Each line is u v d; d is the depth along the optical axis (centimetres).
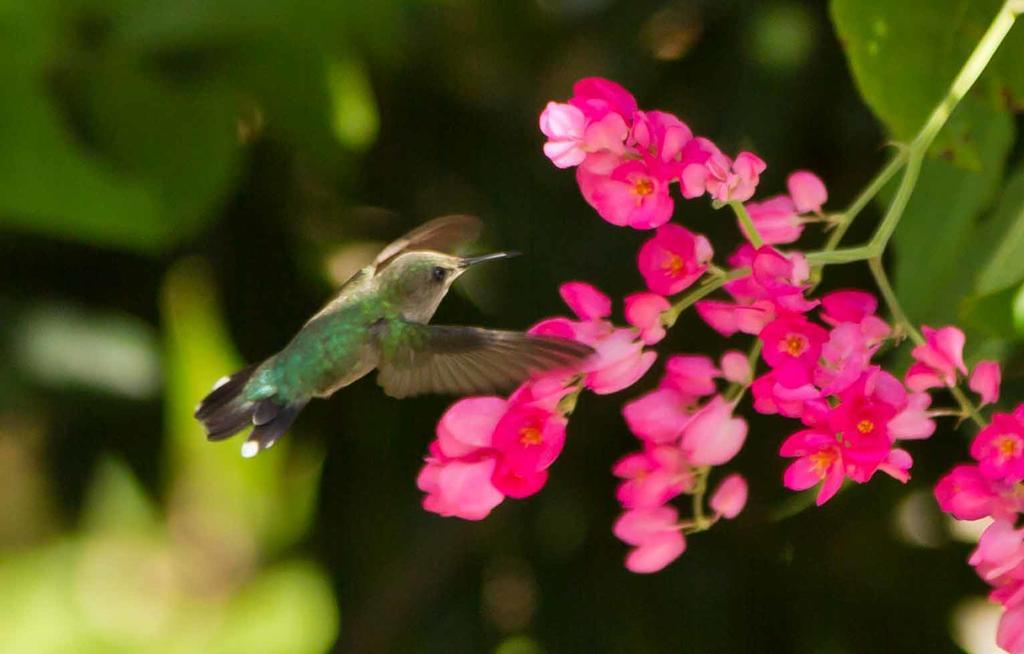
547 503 251
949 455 246
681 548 229
